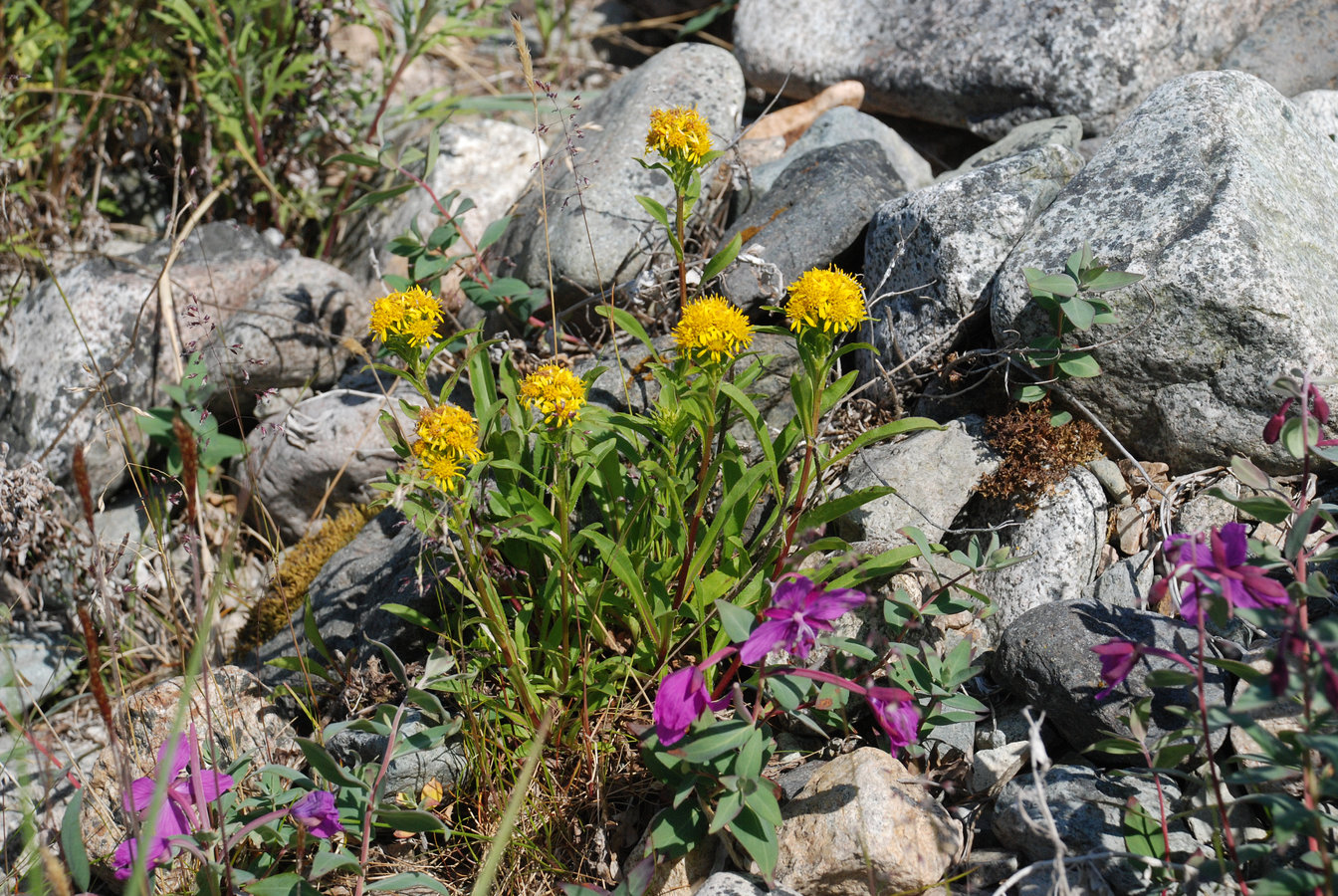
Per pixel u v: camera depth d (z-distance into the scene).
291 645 2.85
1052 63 3.67
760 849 1.89
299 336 3.47
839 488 2.68
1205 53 3.63
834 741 2.32
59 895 1.67
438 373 3.50
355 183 4.30
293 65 4.05
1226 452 2.48
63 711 3.07
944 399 2.83
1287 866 1.83
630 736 2.34
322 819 2.00
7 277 4.05
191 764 2.01
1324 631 1.57
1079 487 2.54
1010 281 2.63
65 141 4.41
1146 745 2.04
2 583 3.29
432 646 2.64
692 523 2.19
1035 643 2.20
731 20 5.54
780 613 1.81
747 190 3.60
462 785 2.37
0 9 4.09
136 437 3.41
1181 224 2.47
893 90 4.07
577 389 2.00
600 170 3.46
